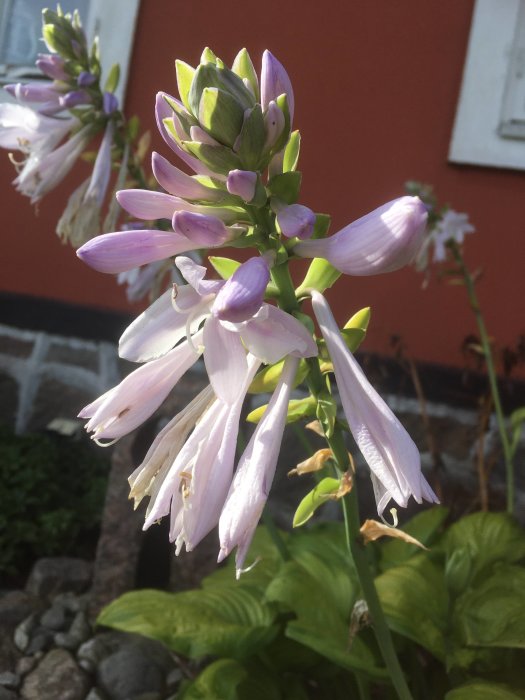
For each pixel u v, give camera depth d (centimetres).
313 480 49
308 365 17
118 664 39
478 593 29
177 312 15
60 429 59
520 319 53
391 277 54
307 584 27
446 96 55
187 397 47
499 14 54
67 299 61
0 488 51
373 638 28
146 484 16
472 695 24
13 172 62
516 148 53
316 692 34
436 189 55
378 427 14
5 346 61
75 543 52
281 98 16
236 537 14
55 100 34
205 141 15
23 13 64
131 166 36
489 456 50
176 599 29
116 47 59
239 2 58
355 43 56
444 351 54
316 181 57
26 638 41
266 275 14
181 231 15
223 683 29
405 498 14
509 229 54
